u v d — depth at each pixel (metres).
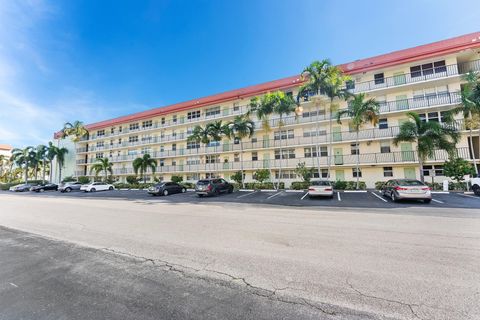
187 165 34.41
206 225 8.16
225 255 4.97
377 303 2.97
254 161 29.38
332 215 9.79
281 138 27.34
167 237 6.60
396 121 23.03
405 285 3.44
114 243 6.11
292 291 3.35
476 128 17.52
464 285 3.39
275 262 4.50
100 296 3.31
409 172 22.12
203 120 34.16
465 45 19.44
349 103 21.28
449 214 9.28
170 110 37.09
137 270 4.27
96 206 15.02
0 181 61.53
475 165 17.41
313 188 16.20
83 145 49.72
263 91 29.03
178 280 3.80
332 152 25.94
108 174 43.44
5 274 4.17
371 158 22.89
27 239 6.68
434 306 2.87
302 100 26.88
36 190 38.44
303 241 5.90
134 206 14.64
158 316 2.79
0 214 11.91
